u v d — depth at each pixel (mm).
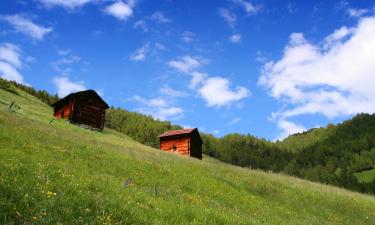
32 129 31562
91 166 22359
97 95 68938
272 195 29938
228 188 27672
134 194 14680
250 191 29469
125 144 48469
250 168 46250
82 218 10258
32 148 22672
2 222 9133
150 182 23016
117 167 24375
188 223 12320
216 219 13742
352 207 31766
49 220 9633
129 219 10883
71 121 64938
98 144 33938
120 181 19062
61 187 12531
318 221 24984
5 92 77625
